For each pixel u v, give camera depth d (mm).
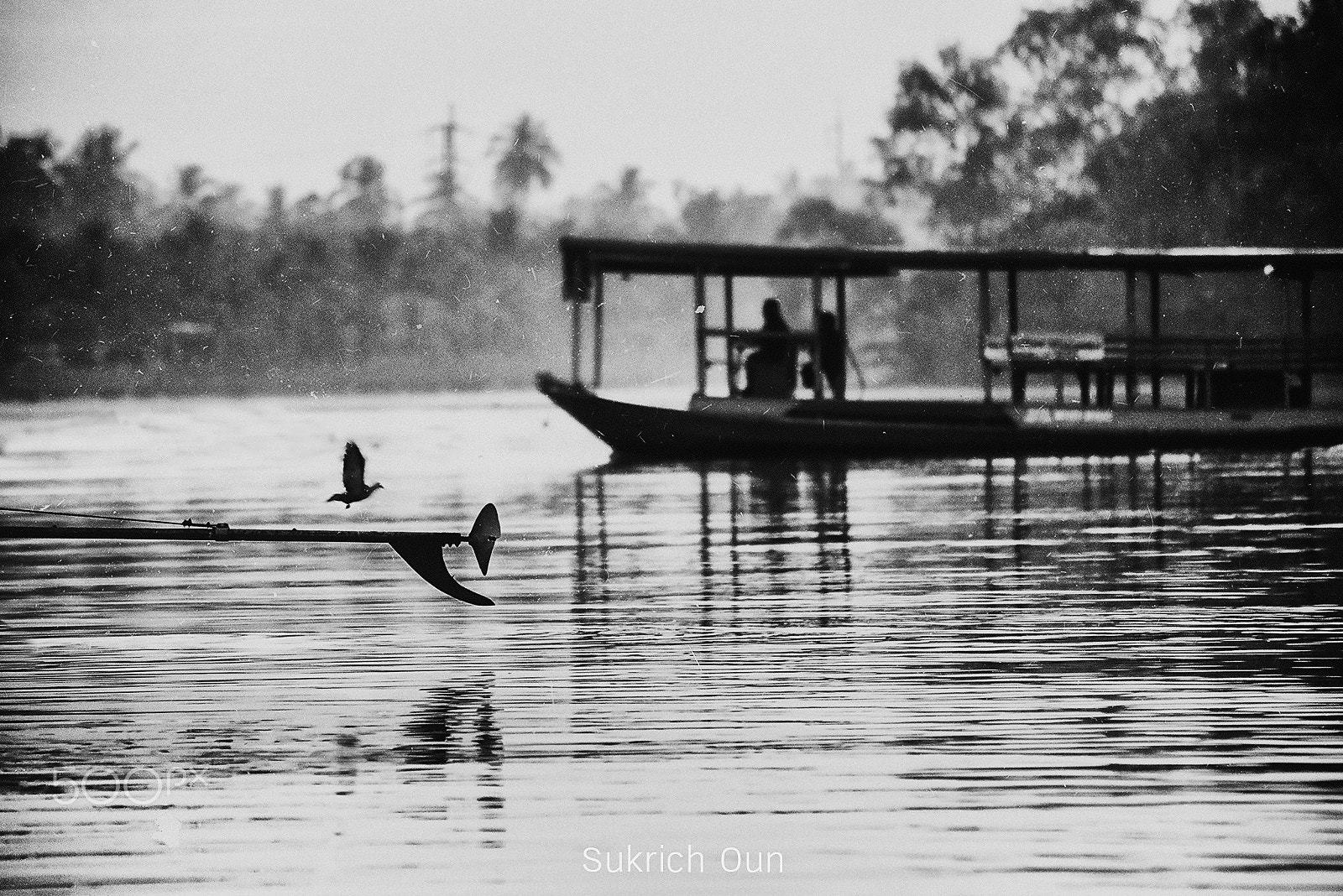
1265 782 24938
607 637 36344
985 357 88438
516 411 168000
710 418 87562
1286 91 186375
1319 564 46281
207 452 105188
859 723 28453
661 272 90812
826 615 38844
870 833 23141
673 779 25500
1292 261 87438
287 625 38281
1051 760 26172
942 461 87562
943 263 87375
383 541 32000
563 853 22656
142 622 39000
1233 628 36531
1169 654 33688
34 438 125125
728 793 24859
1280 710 29031
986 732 27812
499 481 78375
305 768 26375
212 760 26875
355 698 30734
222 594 43188
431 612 39906
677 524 58344
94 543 55562
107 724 29078
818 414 87562
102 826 23922
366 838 23312
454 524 59156
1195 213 193875
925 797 24531
